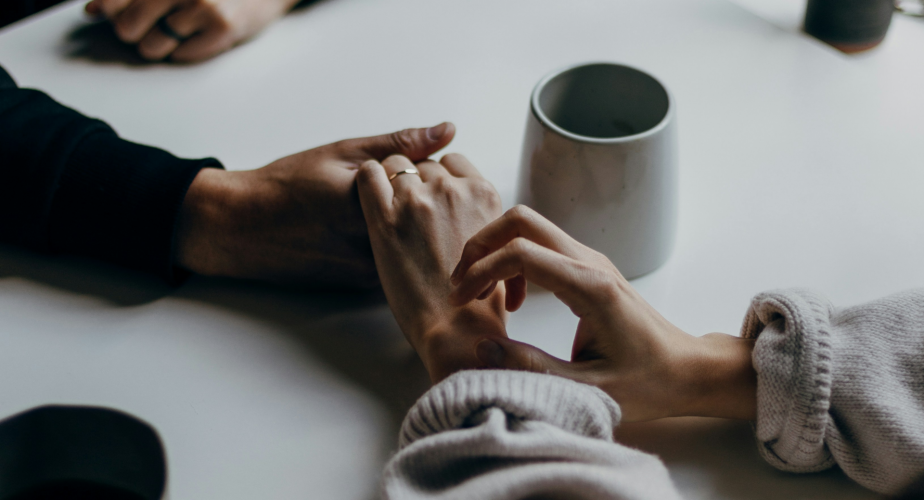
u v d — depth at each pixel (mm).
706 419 715
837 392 678
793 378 673
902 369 679
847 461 677
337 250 786
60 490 736
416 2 1030
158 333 761
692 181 845
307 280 794
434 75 943
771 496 683
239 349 752
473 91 926
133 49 963
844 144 872
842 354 684
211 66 950
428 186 783
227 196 792
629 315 690
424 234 757
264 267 791
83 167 794
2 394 728
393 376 739
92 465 735
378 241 761
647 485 641
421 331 732
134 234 782
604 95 802
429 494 643
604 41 981
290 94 923
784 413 675
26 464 730
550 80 782
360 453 704
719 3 1025
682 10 1019
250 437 710
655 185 748
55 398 727
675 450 702
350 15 1013
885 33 988
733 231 810
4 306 774
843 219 815
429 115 903
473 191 783
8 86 856
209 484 692
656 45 976
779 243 802
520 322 761
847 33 981
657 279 784
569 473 625
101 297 783
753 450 702
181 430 713
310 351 752
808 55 960
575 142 734
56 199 790
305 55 964
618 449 650
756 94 920
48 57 951
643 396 696
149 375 738
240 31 960
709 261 792
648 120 796
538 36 988
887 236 803
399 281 749
